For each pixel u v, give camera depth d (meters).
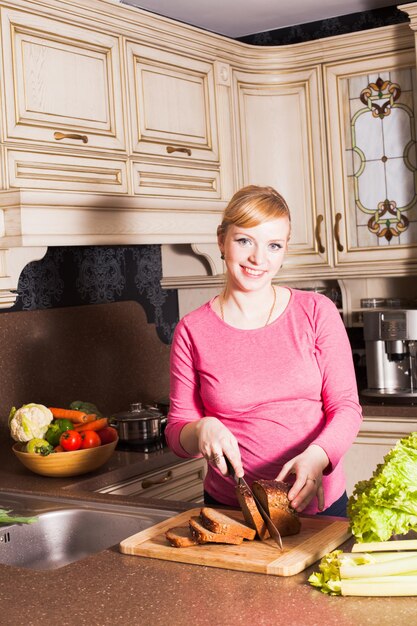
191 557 1.38
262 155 3.54
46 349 2.98
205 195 3.14
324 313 1.76
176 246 3.55
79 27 2.55
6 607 1.24
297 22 3.71
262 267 1.71
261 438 1.74
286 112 3.53
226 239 1.74
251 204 1.69
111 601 1.24
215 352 1.76
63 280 3.11
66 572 1.38
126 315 3.35
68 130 2.51
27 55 2.38
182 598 1.23
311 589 1.24
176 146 2.98
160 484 2.72
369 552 1.29
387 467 1.27
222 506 1.76
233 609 1.18
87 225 2.53
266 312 1.78
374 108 3.38
